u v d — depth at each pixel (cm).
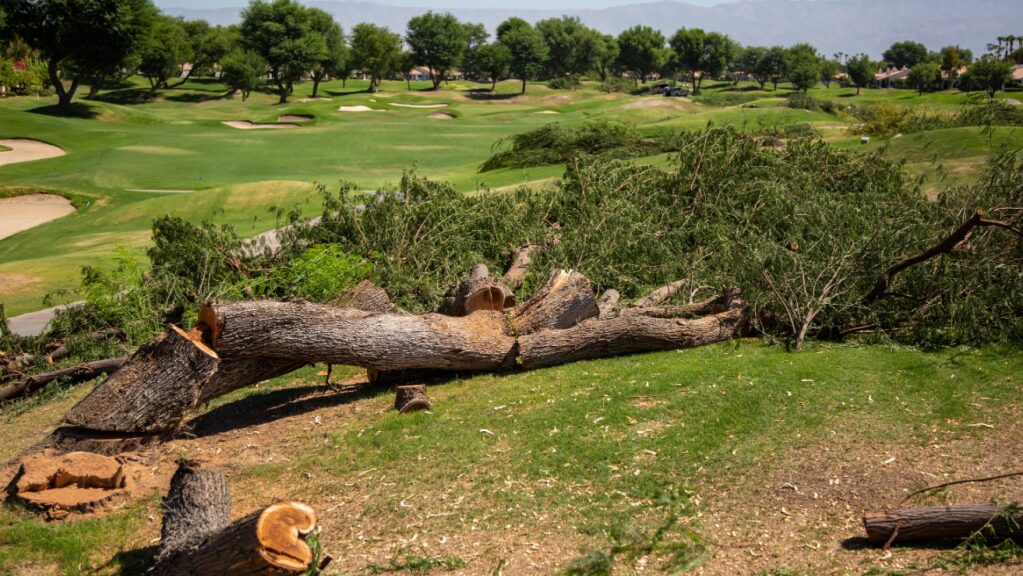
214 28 13738
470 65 16888
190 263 1234
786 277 909
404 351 824
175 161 4234
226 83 10950
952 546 466
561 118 7138
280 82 11381
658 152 2320
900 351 846
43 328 1402
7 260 2408
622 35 16375
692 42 14925
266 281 1128
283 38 11312
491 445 668
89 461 668
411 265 1211
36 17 7300
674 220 1256
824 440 621
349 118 7138
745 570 465
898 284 929
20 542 593
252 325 752
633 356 897
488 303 958
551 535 523
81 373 1093
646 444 636
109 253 2238
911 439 616
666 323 909
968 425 631
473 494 589
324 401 852
